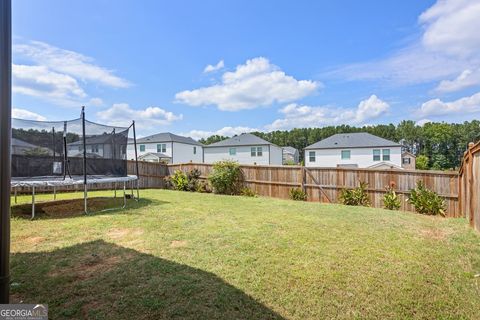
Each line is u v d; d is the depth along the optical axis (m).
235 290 2.65
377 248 3.83
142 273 2.99
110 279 2.85
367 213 6.37
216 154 31.28
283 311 2.35
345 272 3.06
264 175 10.70
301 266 3.21
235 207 7.05
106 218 5.56
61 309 2.32
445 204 7.52
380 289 2.71
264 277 2.92
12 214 6.00
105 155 7.26
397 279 2.92
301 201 8.98
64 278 2.87
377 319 2.27
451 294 2.64
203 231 4.62
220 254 3.56
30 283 2.75
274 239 4.18
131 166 11.99
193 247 3.83
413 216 6.26
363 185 8.84
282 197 10.30
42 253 3.60
